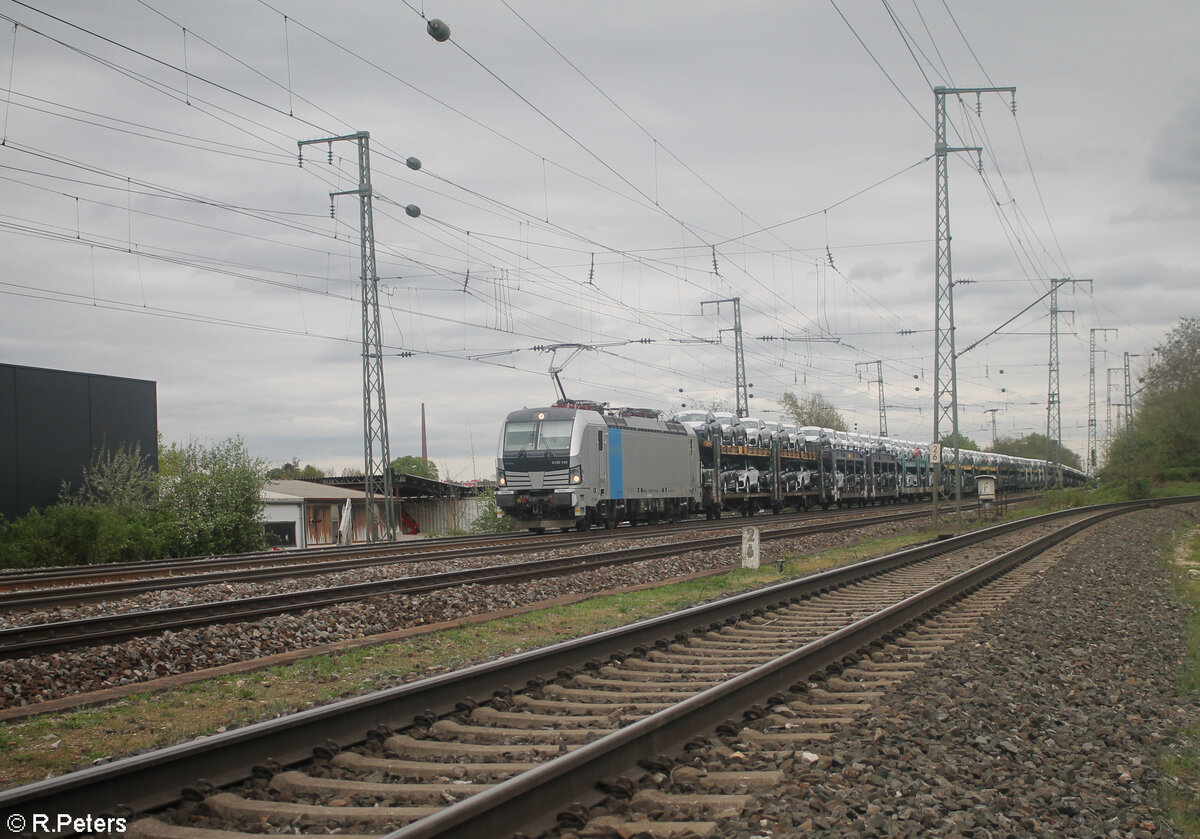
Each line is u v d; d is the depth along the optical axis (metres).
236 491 34.44
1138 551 27.48
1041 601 15.38
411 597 15.07
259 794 5.62
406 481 53.62
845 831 5.23
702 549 24.45
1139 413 89.06
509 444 33.28
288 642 12.23
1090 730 8.07
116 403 35.72
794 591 15.20
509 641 12.60
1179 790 6.84
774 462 49.44
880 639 11.04
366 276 34.31
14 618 14.12
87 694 9.41
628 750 6.01
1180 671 11.40
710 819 5.33
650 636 10.91
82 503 32.38
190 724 8.34
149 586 17.52
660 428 38.31
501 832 4.83
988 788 6.21
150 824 5.04
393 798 5.62
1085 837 5.64
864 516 44.59
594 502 33.00
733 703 7.47
